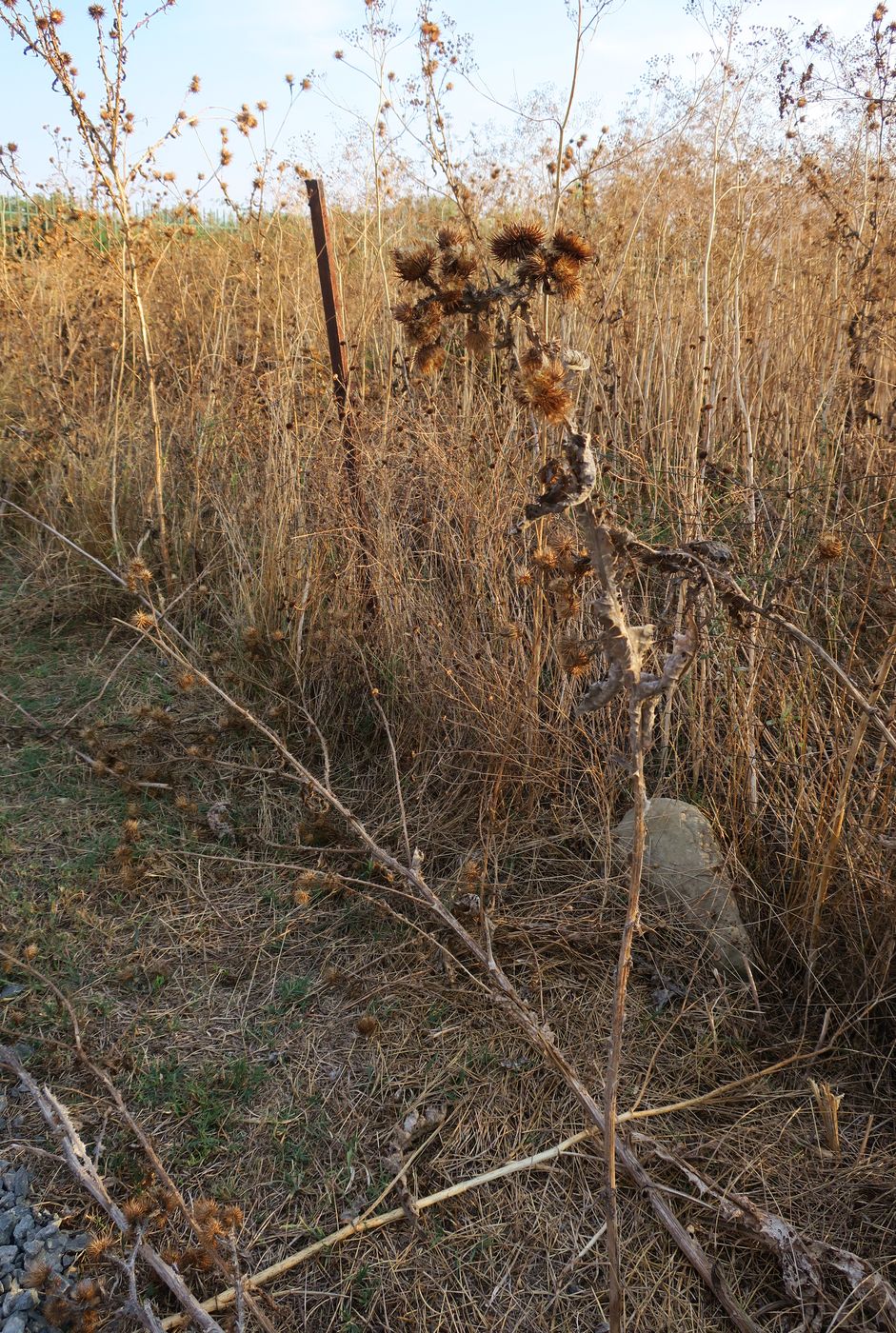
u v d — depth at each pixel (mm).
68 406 5906
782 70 3920
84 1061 2357
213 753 3863
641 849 1478
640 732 1462
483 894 2828
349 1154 2219
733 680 3074
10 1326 1850
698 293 4895
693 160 4805
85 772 3750
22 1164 2205
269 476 4438
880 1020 2500
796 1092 2307
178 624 4828
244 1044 2557
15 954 2818
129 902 3086
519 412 3588
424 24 3535
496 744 3352
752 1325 1834
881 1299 1837
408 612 3711
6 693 4324
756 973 2725
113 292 6219
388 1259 2014
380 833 3354
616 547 1568
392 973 2775
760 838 2941
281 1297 1943
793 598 3086
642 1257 1988
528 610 3625
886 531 3412
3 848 3295
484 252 2670
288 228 5898
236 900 3105
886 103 3781
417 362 1675
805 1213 2059
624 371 5164
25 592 5219
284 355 4926
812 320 4492
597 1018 2580
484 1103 2355
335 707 3967
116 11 4309
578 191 5250
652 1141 2168
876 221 3768
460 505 3645
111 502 5203
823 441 3848
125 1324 1878
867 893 2617
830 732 2965
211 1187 2164
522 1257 2010
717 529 3596
